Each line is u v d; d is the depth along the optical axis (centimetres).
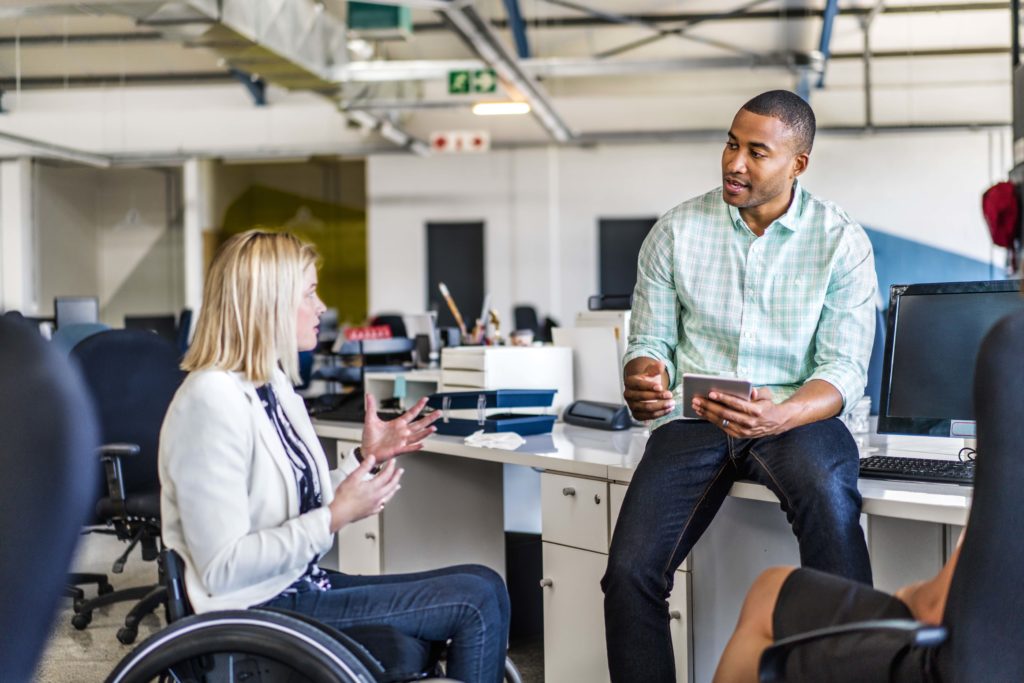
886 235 1280
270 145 1444
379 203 1448
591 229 1392
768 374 236
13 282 1502
